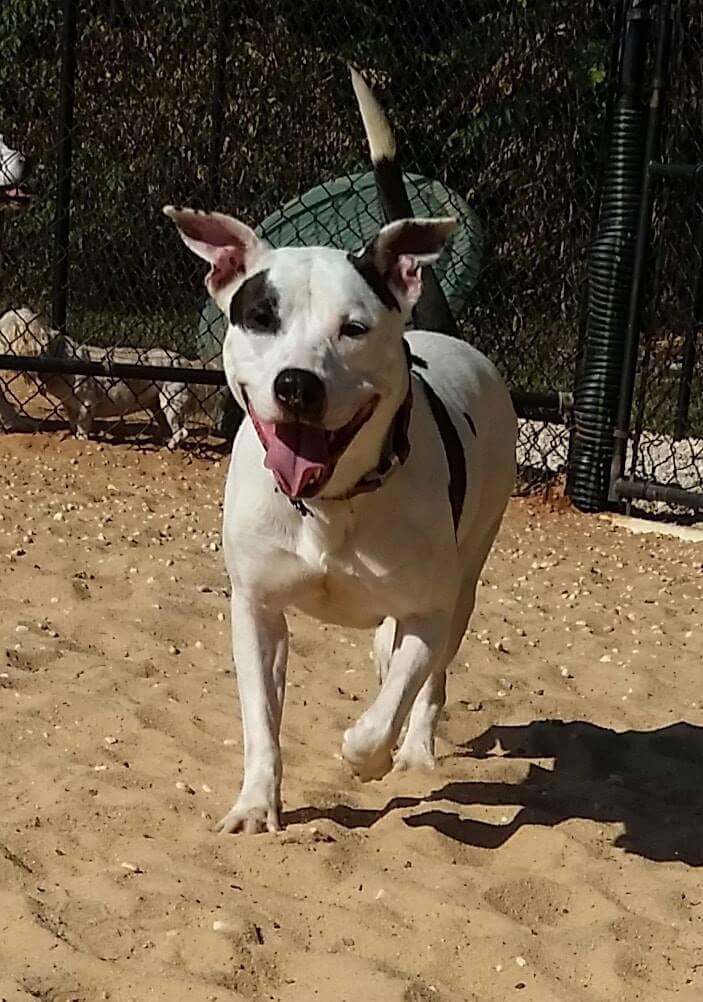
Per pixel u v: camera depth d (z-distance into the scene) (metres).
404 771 2.54
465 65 5.15
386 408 2.17
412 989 1.99
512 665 2.97
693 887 2.25
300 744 2.59
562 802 2.47
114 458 4.16
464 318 4.71
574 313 4.52
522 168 4.87
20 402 4.62
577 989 2.04
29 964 1.99
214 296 2.27
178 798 2.38
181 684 2.76
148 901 2.11
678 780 2.60
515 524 3.88
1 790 2.38
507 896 2.19
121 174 5.43
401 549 2.24
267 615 2.34
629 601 3.36
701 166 3.79
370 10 5.28
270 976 2.01
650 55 3.89
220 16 4.93
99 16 5.53
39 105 5.58
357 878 2.20
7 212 5.34
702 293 4.80
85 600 3.09
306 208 4.30
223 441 4.45
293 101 5.51
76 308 5.39
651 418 4.72
